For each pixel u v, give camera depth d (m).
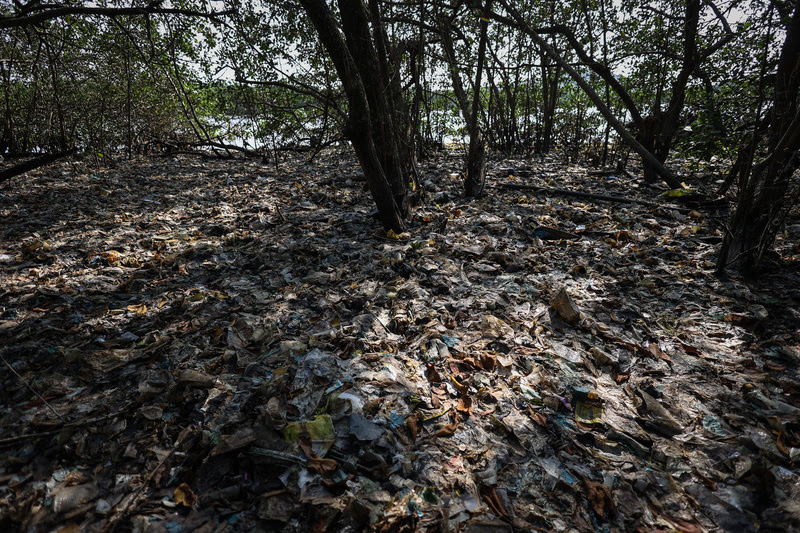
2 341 2.67
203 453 1.91
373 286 3.54
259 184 7.85
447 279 3.69
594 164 10.23
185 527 1.62
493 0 7.39
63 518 1.63
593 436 2.08
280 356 2.59
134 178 8.05
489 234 4.91
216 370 2.49
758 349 2.69
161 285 3.62
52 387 2.33
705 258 4.05
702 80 7.32
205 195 6.88
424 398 2.27
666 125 7.55
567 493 1.79
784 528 1.61
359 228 5.12
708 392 2.37
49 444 1.95
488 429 2.11
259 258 4.14
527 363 2.57
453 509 1.69
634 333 2.94
